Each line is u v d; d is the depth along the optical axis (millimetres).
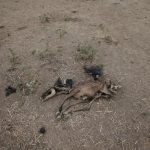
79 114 2338
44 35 3318
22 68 2793
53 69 2773
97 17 3744
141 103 2449
